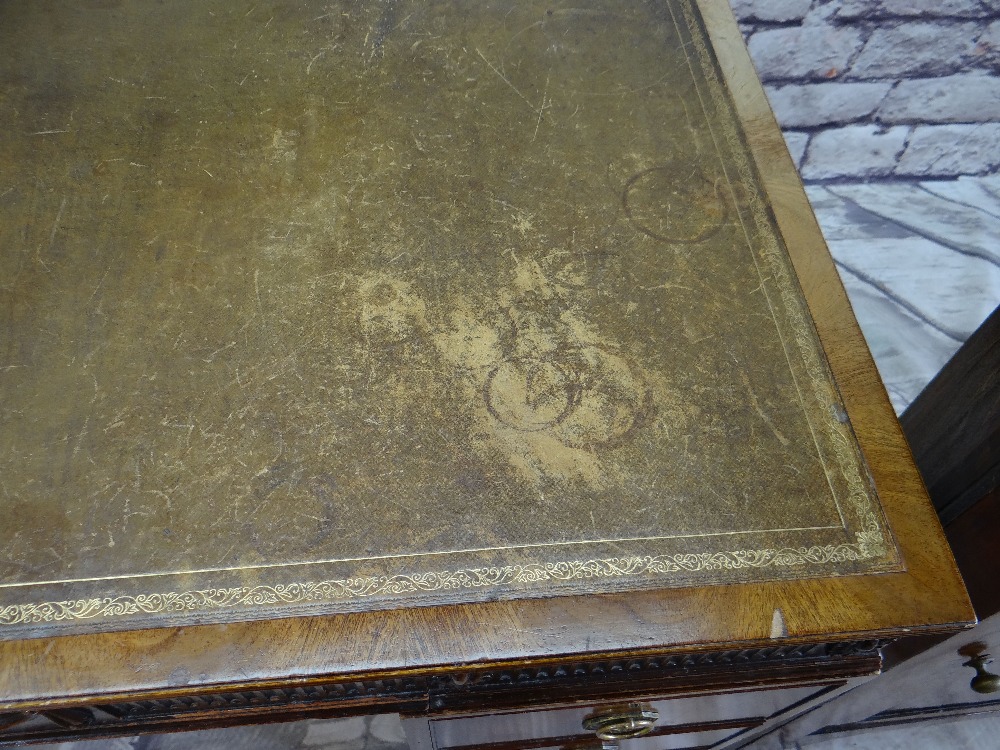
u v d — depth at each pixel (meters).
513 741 0.97
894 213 1.94
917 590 0.72
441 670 0.67
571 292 0.90
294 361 0.83
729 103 1.07
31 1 1.10
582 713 0.87
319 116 1.02
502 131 1.03
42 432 0.77
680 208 0.97
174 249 0.90
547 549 0.73
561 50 1.12
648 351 0.86
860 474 0.78
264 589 0.70
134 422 0.78
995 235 1.90
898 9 1.62
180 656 0.66
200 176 0.96
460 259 0.91
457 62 1.10
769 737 1.22
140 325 0.84
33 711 0.70
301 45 1.09
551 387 0.83
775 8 1.62
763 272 0.92
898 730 1.38
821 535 0.75
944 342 1.74
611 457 0.78
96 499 0.73
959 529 0.99
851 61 1.72
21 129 0.98
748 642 0.69
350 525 0.73
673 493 0.76
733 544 0.74
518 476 0.77
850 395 0.83
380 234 0.93
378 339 0.85
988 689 1.05
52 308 0.84
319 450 0.77
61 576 0.70
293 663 0.66
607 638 0.68
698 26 1.16
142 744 1.31
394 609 0.69
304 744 1.33
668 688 0.78
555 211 0.96
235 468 0.76
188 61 1.06
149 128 0.99
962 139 1.89
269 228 0.92
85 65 1.04
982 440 0.96
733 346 0.86
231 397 0.80
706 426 0.81
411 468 0.77
